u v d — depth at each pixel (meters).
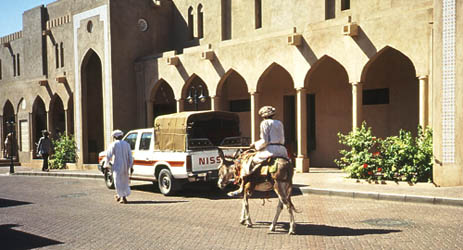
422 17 12.69
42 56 27.72
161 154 12.32
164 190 12.28
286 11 18.78
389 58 16.38
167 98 23.94
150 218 8.93
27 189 14.92
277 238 6.94
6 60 32.53
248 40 17.39
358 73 14.16
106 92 21.70
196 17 22.56
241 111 21.66
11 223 8.88
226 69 18.19
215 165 11.97
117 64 21.58
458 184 11.15
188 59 19.75
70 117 25.36
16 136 30.59
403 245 6.27
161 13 23.44
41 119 30.44
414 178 11.58
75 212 9.96
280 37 16.33
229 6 21.14
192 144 11.82
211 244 6.67
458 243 6.29
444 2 11.16
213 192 12.70
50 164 24.11
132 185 15.24
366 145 12.54
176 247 6.57
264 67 16.84
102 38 21.86
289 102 19.88
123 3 21.83
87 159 23.53
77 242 7.08
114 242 7.00
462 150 11.06
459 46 11.02
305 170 15.84
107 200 11.68
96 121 25.22
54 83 26.34
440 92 11.22
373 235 6.91
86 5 24.97
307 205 9.98
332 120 18.11
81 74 23.44
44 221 8.99
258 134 17.45
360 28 14.04
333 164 18.06
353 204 9.91
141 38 22.58
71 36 24.30
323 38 15.04
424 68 12.70
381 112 16.72
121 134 11.29
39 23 28.12
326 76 18.23
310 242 6.62
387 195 10.16
